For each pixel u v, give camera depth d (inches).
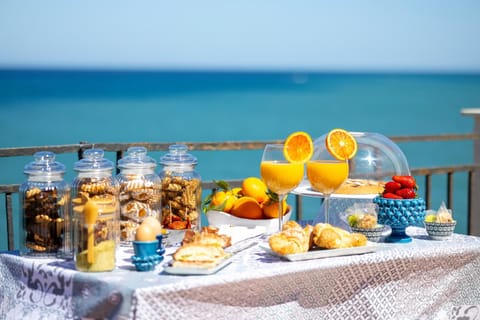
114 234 74.9
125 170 82.4
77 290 72.6
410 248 80.7
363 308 78.3
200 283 69.9
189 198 84.0
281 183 80.4
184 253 72.8
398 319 79.9
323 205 94.5
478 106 1461.6
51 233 77.9
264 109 1352.1
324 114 1269.7
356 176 93.0
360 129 1029.2
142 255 73.1
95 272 72.7
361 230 82.9
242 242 80.7
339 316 77.4
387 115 1261.1
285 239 76.3
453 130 1023.0
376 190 90.0
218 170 652.1
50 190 78.0
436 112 1323.8
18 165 585.0
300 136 82.3
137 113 1200.8
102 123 1033.5
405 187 84.3
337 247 77.7
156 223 76.1
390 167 93.7
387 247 81.2
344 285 77.3
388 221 83.0
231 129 1013.8
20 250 79.0
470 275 83.3
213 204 89.5
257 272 72.4
